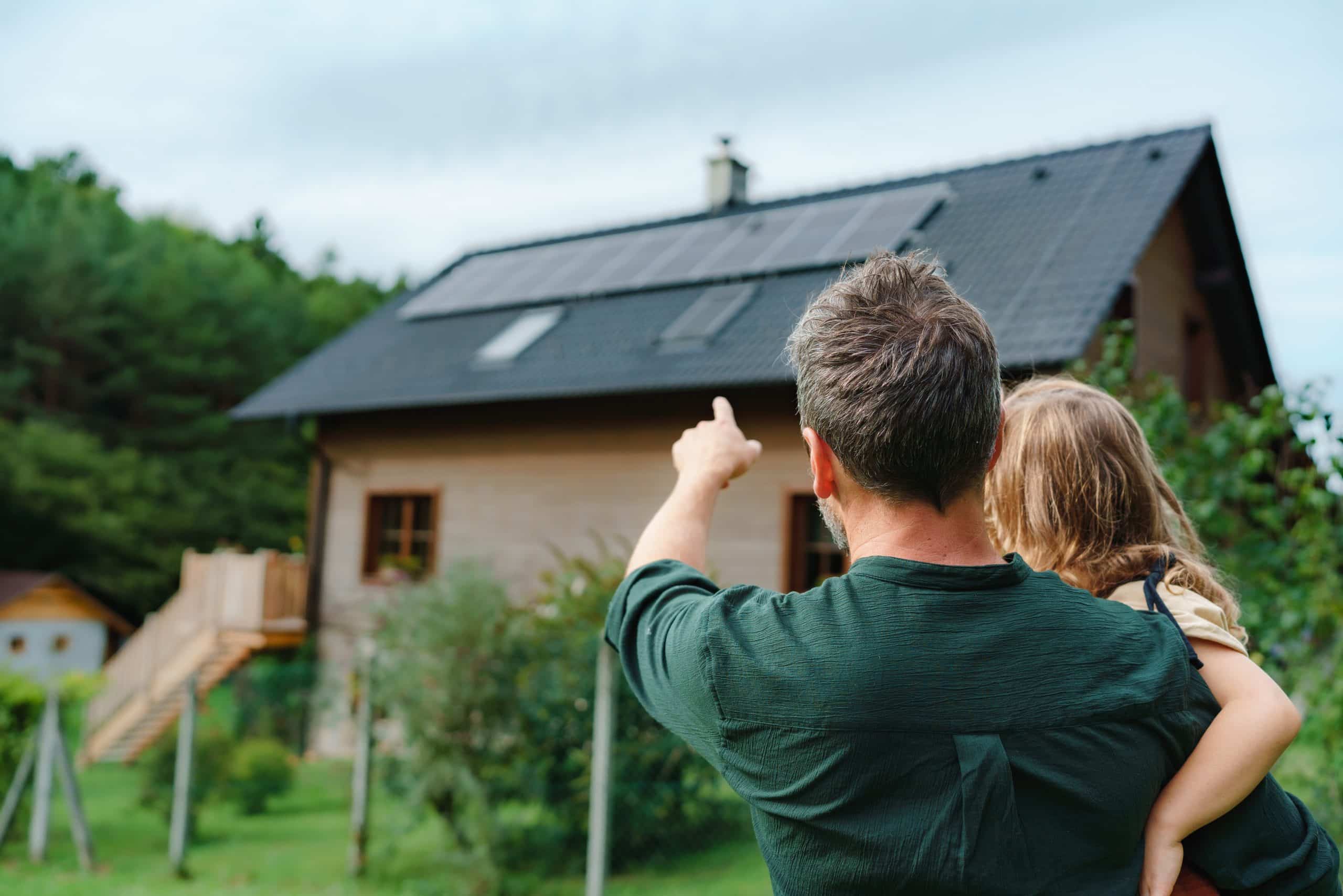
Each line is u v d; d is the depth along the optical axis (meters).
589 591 7.96
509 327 13.93
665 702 1.07
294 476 31.48
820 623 0.99
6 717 8.89
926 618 0.97
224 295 32.88
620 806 6.87
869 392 1.00
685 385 10.38
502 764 6.97
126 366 30.50
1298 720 1.04
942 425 0.99
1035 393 1.51
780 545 10.41
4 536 25.61
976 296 9.74
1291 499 4.78
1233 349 13.77
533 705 6.99
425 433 13.67
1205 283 12.81
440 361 13.69
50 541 26.02
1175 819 0.99
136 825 9.31
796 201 14.57
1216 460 5.03
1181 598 1.22
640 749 7.03
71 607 22.72
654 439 11.62
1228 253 12.65
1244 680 1.08
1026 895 0.90
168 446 30.17
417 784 6.95
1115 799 0.94
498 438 12.98
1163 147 11.52
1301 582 4.70
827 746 0.94
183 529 27.97
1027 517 1.42
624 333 12.30
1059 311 9.04
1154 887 0.96
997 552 1.49
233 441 31.03
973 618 0.98
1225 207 12.20
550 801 6.92
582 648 7.25
